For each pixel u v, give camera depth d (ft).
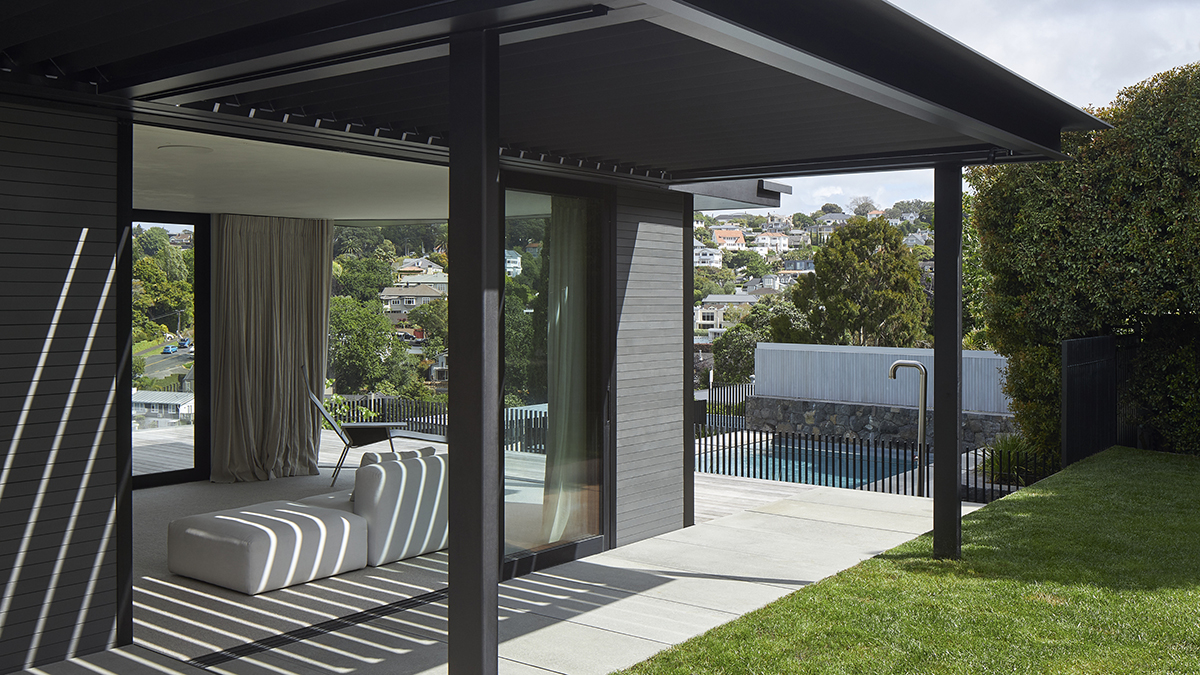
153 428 31.42
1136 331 37.60
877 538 23.50
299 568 19.35
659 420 24.59
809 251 236.84
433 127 17.79
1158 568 19.08
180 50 12.10
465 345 9.87
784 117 16.46
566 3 8.80
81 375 14.97
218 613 17.46
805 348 58.85
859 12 11.25
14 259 14.15
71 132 14.70
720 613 17.20
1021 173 36.58
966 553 20.59
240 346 32.55
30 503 14.44
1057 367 36.24
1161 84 33.99
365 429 32.63
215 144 18.75
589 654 14.96
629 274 23.62
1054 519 23.79
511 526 20.24
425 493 21.98
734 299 187.42
